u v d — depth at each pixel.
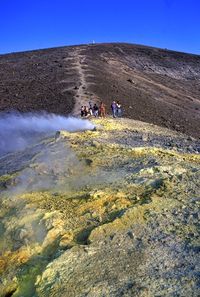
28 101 50.31
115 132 25.61
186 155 17.58
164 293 7.67
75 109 43.91
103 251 9.12
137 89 69.75
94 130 26.12
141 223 9.99
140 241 9.32
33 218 10.98
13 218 11.34
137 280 8.11
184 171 13.53
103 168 14.58
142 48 115.88
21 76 67.88
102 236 9.62
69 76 65.56
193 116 60.84
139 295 7.68
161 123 49.41
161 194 11.36
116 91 59.62
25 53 97.88
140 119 48.16
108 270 8.51
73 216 10.77
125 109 50.88
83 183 13.21
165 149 18.70
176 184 12.03
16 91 56.22
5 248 10.50
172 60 110.19
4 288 9.20
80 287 8.16
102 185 12.74
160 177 12.81
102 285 8.12
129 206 10.83
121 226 9.90
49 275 8.65
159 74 96.56
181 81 95.62
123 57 103.00
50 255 9.60
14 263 9.74
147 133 27.39
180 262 8.46
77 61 82.06
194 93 85.56
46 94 52.91
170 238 9.30
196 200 10.86
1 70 74.88
